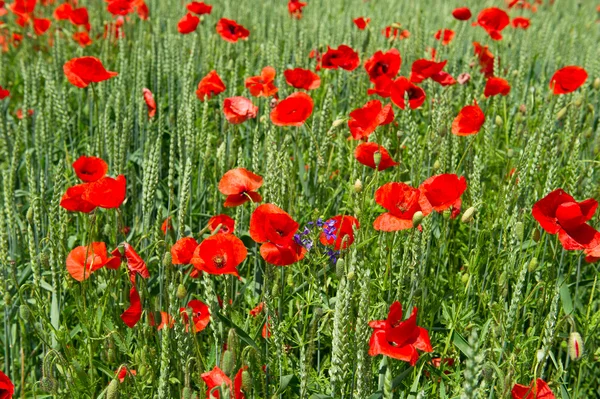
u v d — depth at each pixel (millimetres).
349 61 2229
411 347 1427
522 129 2213
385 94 2084
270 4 3988
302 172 1976
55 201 1734
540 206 1502
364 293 1403
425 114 2410
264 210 1505
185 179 1649
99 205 1629
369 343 1453
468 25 3248
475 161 1763
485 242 1800
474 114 1829
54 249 1648
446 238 1838
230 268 1484
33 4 3258
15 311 1721
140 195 2086
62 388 1529
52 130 2268
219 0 3975
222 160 1917
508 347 1626
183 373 1542
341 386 1468
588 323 1639
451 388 1628
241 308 1734
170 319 1523
